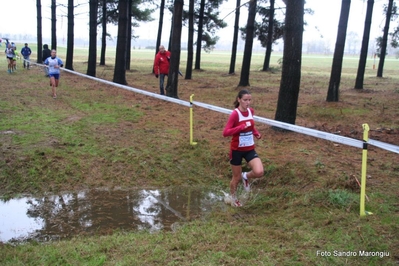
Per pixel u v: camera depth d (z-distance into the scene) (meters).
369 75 34.09
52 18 27.14
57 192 6.56
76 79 19.45
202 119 10.99
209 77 25.73
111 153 7.95
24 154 7.53
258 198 6.11
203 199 6.32
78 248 4.39
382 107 13.68
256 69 37.06
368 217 4.97
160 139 8.92
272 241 4.48
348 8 13.91
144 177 7.19
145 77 23.16
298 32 8.83
